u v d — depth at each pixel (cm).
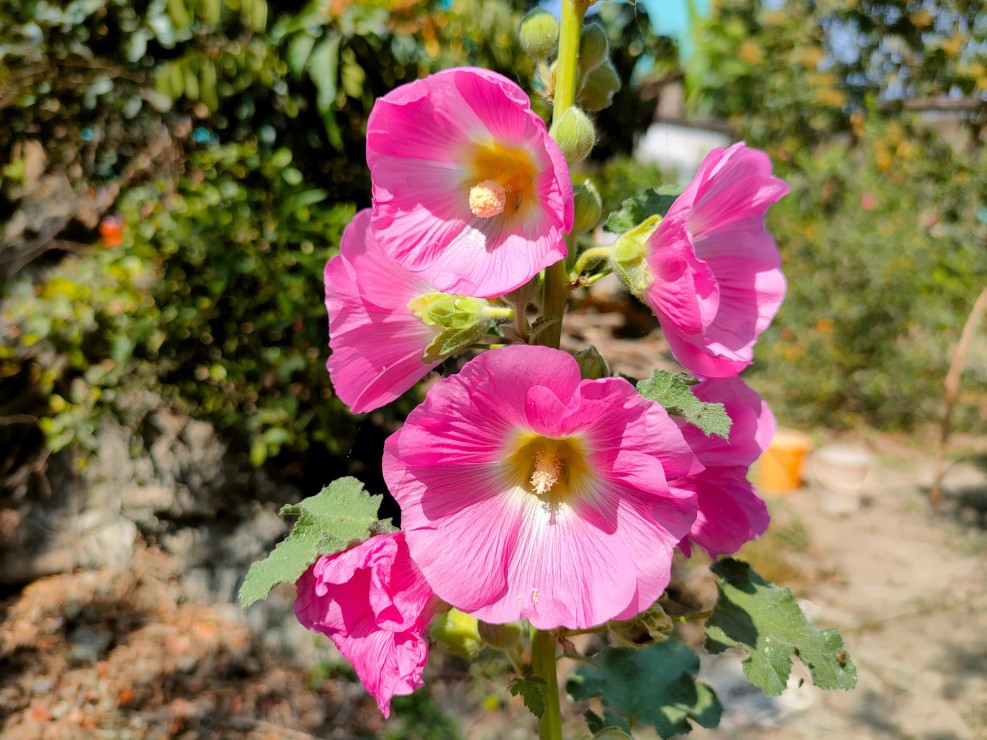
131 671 335
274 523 424
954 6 618
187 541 396
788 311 858
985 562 547
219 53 390
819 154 927
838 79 760
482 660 398
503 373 95
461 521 104
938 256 796
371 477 444
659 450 94
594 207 119
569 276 121
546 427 99
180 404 407
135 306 384
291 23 379
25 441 389
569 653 127
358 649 111
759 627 123
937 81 645
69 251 452
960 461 683
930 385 818
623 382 91
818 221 858
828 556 559
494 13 400
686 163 1277
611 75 134
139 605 370
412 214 111
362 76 386
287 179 396
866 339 827
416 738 343
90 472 389
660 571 97
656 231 108
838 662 121
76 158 431
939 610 483
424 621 111
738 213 119
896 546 576
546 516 106
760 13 877
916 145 723
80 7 387
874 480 711
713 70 976
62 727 305
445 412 98
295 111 417
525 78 411
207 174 390
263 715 338
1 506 371
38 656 333
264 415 398
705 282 103
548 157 100
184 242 375
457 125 108
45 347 389
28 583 364
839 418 847
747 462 116
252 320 396
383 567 107
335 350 120
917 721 384
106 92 411
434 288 118
